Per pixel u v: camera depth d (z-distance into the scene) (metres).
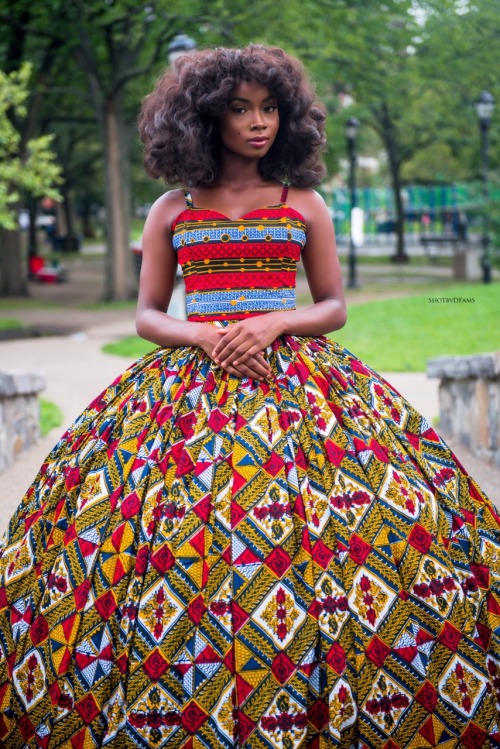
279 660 2.42
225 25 22.55
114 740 2.48
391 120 35.75
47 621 2.62
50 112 35.38
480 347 13.32
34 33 24.33
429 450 2.92
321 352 2.93
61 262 42.47
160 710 2.43
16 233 28.61
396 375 11.73
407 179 44.00
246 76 2.81
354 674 2.49
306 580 2.50
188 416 2.75
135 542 2.60
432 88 29.11
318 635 2.47
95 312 23.30
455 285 27.11
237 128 2.84
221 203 2.92
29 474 7.24
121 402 2.91
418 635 2.54
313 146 3.00
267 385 2.77
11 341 17.34
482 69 27.30
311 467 2.65
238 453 2.62
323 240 2.99
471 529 2.78
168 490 2.63
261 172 3.01
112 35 24.27
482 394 7.15
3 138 16.48
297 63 2.95
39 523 2.83
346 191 47.34
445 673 2.54
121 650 2.51
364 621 2.51
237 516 2.53
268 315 2.80
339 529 2.58
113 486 2.70
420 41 26.73
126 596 2.55
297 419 2.71
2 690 2.70
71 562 2.63
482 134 24.69
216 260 2.87
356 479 2.66
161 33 23.45
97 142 42.97
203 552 2.52
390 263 37.59
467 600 2.64
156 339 2.90
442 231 45.59
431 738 2.51
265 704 2.41
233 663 2.43
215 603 2.47
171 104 2.88
